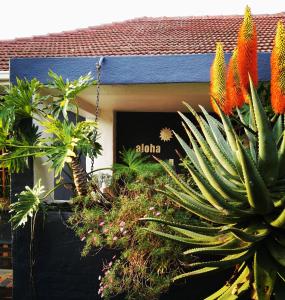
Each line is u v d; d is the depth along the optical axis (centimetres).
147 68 600
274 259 289
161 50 850
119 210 464
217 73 322
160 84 623
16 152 541
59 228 548
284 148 297
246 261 313
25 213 532
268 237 297
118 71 605
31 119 586
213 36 988
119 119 1050
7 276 676
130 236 445
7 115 546
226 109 322
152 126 1053
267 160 297
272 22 1142
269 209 286
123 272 455
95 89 702
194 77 591
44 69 615
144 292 437
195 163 357
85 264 538
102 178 566
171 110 1017
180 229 340
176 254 433
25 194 543
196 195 335
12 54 964
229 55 589
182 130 1049
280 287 285
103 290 452
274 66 277
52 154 519
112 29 1212
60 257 547
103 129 998
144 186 473
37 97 572
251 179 270
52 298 548
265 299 267
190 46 867
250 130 313
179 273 453
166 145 1052
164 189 461
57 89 597
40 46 1024
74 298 540
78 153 621
